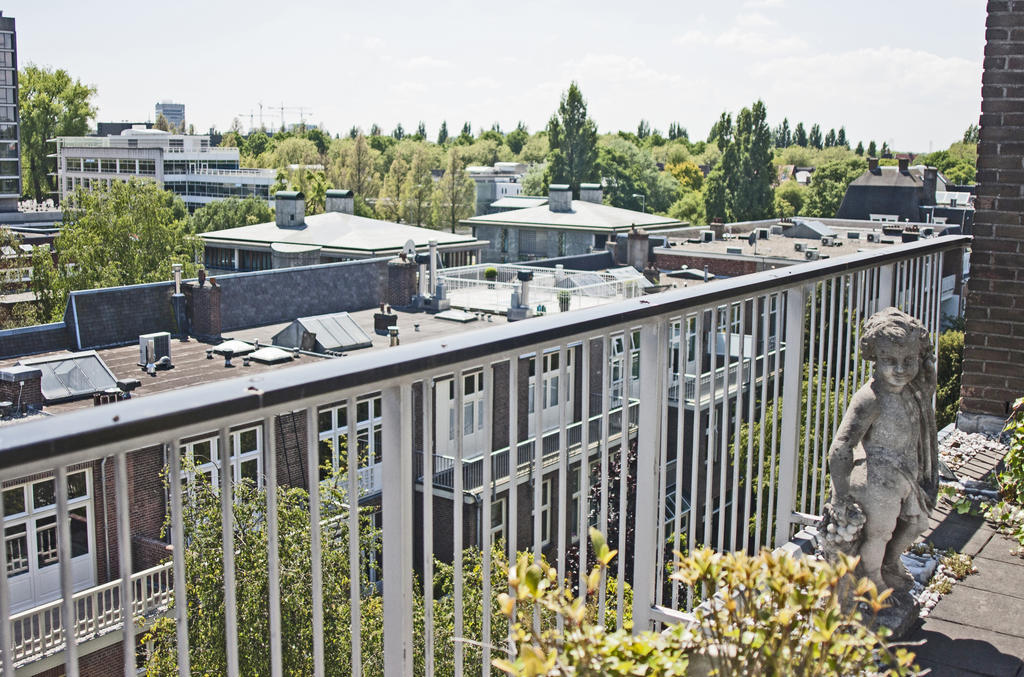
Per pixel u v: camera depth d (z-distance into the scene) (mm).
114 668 16375
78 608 16234
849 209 97188
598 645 2100
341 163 109938
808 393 4465
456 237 56594
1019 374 6594
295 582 9945
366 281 36531
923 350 3572
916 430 3635
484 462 2502
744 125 96562
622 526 3279
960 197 103312
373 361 2102
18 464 1443
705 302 3402
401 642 2332
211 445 17922
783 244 56938
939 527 5062
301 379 1915
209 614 10000
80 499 16812
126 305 29547
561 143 108438
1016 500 4867
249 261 54812
